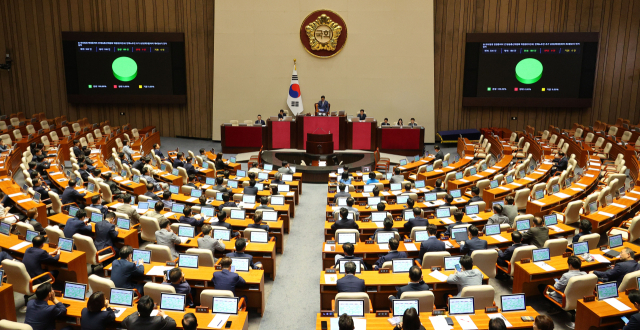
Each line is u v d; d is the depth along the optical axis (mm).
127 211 9805
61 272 7941
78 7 22672
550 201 11445
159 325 5277
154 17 22656
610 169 14891
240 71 22359
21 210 10781
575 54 20859
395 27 21656
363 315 5883
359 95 22344
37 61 23266
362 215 10906
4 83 23438
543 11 21344
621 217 10562
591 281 6598
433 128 22516
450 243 8430
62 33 22094
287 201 12328
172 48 22406
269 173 14938
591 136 19031
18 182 15406
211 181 13250
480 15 21766
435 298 7168
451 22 22000
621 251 7340
